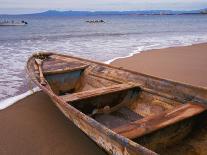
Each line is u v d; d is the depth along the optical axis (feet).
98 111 15.88
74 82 21.26
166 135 11.32
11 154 13.47
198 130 12.55
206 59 39.22
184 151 11.23
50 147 14.10
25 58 39.55
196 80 27.02
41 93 22.39
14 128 16.12
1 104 19.90
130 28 141.69
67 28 144.25
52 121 17.08
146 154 7.90
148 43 62.64
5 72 30.22
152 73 29.78
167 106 14.99
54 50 49.29
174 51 47.03
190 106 12.70
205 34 93.71
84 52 45.96
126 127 10.38
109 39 74.08
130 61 36.55
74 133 15.58
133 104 16.81
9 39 76.79
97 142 10.97
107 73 19.69
